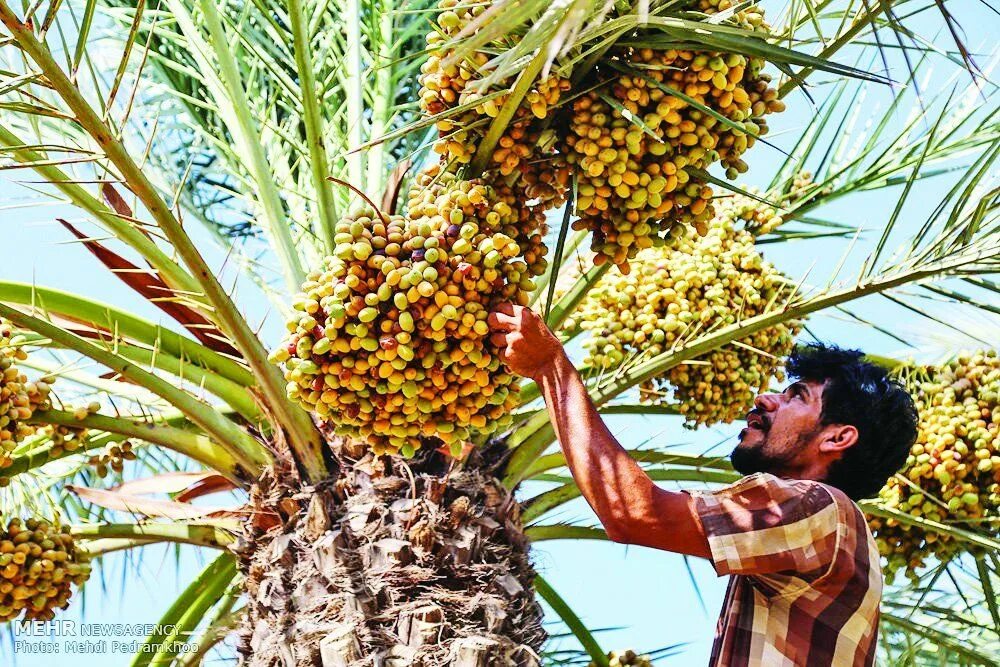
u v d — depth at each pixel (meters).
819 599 2.91
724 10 3.00
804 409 3.41
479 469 3.94
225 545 4.30
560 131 3.14
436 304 2.91
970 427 4.58
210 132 5.38
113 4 5.39
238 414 4.30
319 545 3.64
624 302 4.49
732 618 3.01
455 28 3.05
